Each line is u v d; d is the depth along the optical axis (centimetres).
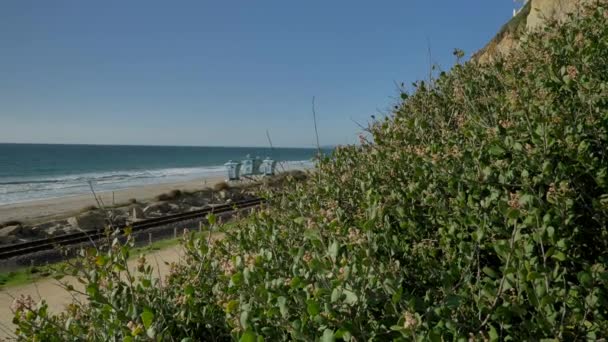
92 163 11606
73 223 2169
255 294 222
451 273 244
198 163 11950
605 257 244
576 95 336
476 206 277
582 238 257
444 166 311
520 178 280
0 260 1359
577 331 195
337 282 198
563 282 214
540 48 427
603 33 422
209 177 6178
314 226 269
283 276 265
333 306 200
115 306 271
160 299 289
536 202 250
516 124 312
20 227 2102
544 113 300
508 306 201
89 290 264
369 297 208
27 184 5491
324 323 191
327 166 475
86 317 313
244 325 205
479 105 420
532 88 357
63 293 966
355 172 438
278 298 205
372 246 245
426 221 315
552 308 197
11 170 8762
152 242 1536
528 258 224
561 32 454
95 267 305
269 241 326
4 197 4147
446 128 412
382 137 455
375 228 302
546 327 188
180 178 6197
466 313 218
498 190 281
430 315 209
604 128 300
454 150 320
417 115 458
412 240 310
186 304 280
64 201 3612
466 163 320
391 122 500
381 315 230
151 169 9256
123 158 14612
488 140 320
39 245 1471
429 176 336
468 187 314
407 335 170
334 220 262
